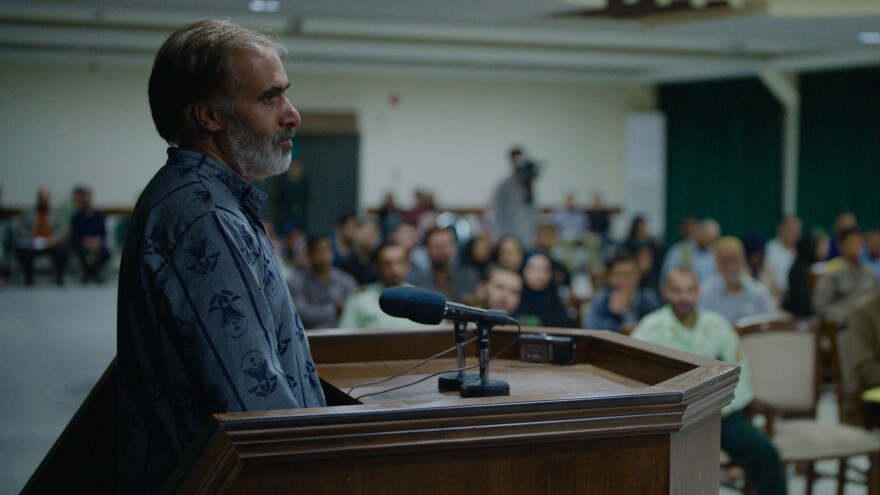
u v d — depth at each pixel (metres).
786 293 7.56
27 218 11.58
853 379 4.47
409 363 1.94
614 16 8.75
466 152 15.52
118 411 1.39
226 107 1.40
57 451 1.64
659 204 15.73
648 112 16.12
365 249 7.57
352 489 1.18
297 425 1.14
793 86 13.41
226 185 1.39
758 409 4.03
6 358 6.79
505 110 15.65
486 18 8.71
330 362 1.92
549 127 15.86
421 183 15.35
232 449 1.11
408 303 1.55
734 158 14.62
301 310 5.77
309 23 9.54
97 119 13.79
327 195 14.95
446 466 1.21
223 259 1.30
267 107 1.42
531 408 1.24
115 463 1.67
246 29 1.46
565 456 1.27
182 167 1.38
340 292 5.87
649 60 12.55
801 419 4.46
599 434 1.27
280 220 14.05
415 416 1.18
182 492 1.11
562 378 1.75
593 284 7.97
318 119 14.80
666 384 1.35
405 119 15.22
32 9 8.75
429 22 9.17
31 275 11.43
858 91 12.66
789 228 9.19
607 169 16.17
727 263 5.67
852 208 12.79
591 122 16.03
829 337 4.68
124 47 11.97
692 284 4.05
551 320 5.38
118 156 13.91
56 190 13.70
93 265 11.70
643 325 4.15
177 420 1.33
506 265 6.83
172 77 1.40
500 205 10.12
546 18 8.84
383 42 11.14
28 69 13.48
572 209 14.33
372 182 15.15
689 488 1.41
